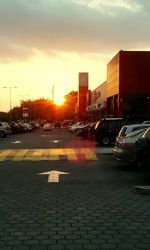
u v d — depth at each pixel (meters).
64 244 6.35
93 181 12.84
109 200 9.74
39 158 20.16
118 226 7.36
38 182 12.66
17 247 6.21
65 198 10.03
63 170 15.62
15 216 8.16
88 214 8.30
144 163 14.13
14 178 13.52
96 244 6.33
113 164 17.56
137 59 44.66
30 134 57.06
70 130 65.00
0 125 46.47
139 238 6.63
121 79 44.88
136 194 10.54
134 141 14.91
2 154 22.16
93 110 76.38
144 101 47.94
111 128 30.06
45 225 7.46
